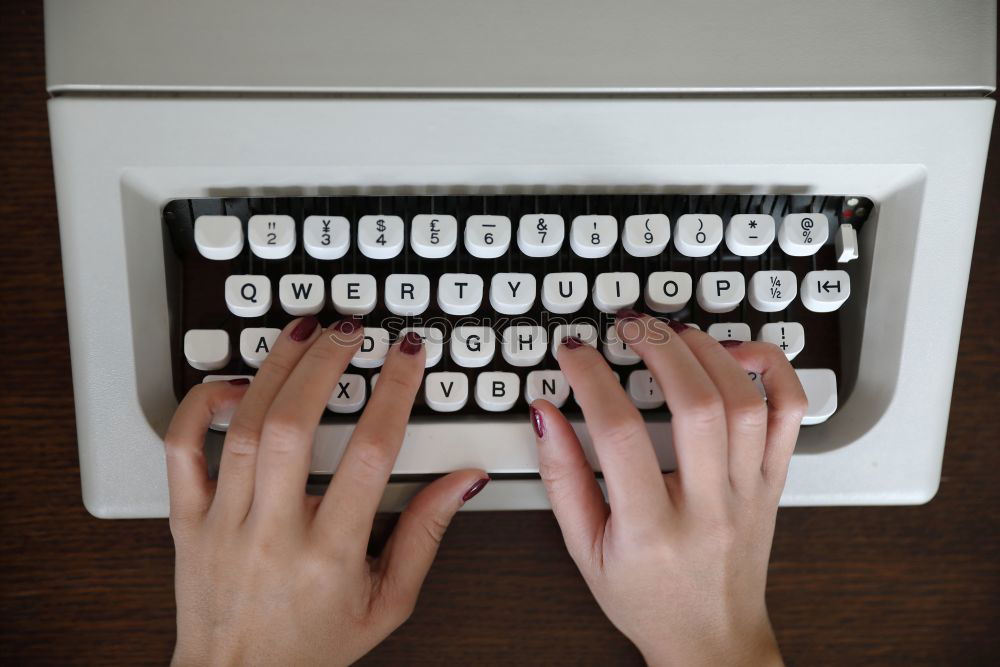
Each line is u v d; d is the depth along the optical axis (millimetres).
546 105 625
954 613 729
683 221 649
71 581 696
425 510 636
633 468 562
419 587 647
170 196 642
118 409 623
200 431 591
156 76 611
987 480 738
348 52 619
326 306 728
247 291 630
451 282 635
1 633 691
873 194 667
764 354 626
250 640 566
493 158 626
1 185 702
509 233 634
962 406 742
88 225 611
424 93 627
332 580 567
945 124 642
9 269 702
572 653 712
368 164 624
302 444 551
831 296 655
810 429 688
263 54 615
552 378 641
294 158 619
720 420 566
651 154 633
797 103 635
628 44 630
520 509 689
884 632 727
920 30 640
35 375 703
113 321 619
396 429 576
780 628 726
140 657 698
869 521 733
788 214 684
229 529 566
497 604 713
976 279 746
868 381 677
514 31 625
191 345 635
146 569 701
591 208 698
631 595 594
